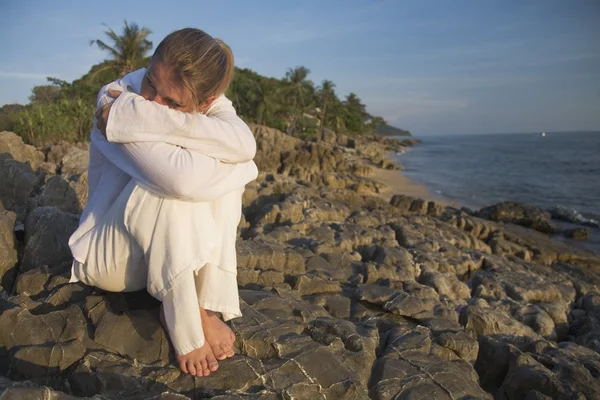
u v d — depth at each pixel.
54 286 3.00
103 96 2.23
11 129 19.83
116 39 31.69
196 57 2.03
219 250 2.30
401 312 4.24
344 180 27.69
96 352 2.48
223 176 2.21
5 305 2.80
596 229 19.72
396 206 17.91
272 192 14.12
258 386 2.42
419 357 3.24
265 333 2.78
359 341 3.13
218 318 2.60
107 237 2.33
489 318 4.89
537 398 3.57
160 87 2.07
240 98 55.31
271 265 5.12
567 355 4.51
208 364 2.36
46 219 3.57
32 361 2.42
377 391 2.82
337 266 5.75
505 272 8.63
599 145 113.62
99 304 2.66
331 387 2.53
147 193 2.17
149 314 2.61
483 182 37.25
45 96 34.62
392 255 7.38
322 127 70.75
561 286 8.42
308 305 3.76
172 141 2.09
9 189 5.71
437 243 9.76
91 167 2.62
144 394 2.26
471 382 3.02
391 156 71.81
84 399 1.94
